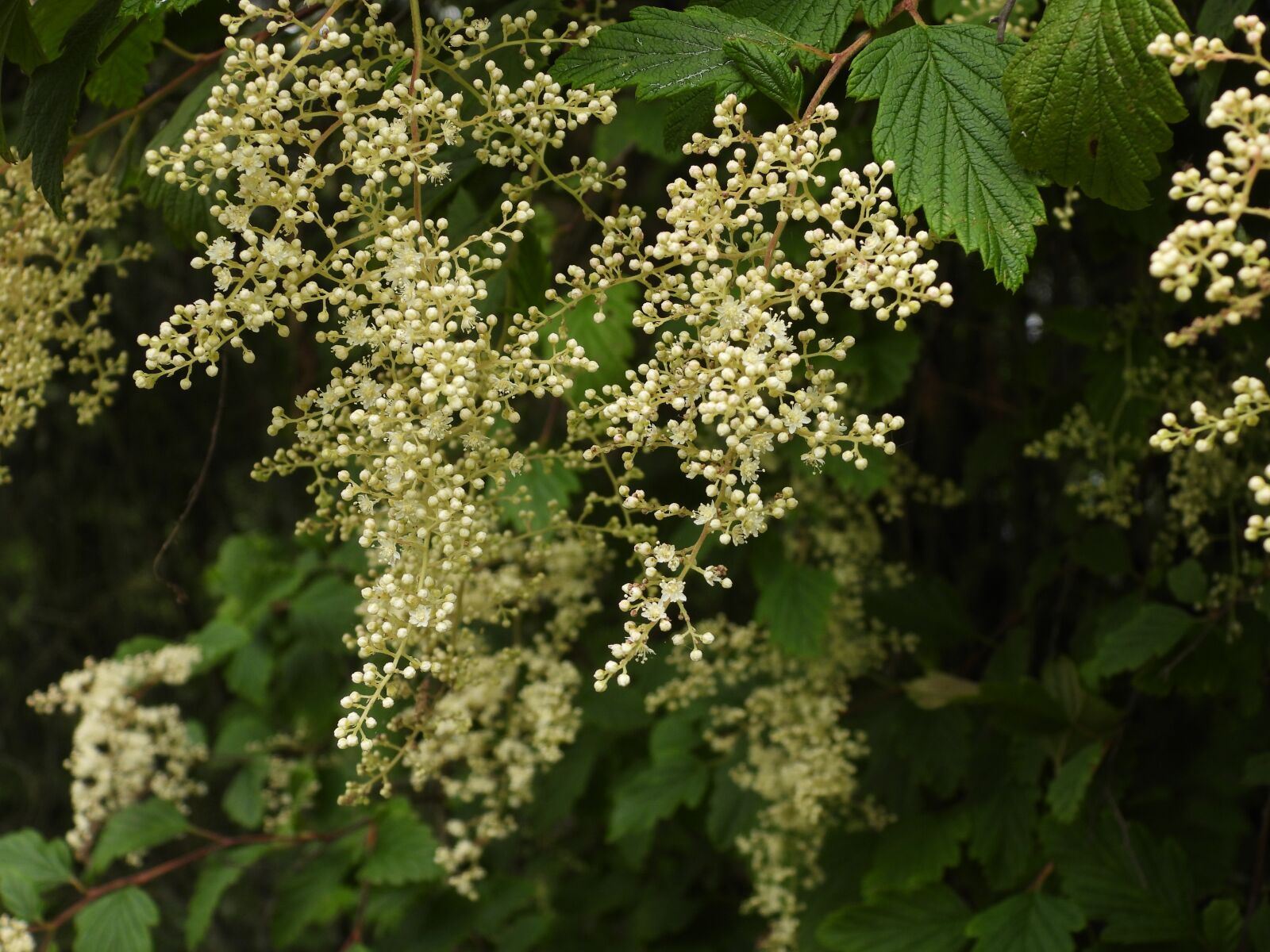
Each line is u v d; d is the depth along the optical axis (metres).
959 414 3.43
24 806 5.50
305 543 2.92
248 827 3.24
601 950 3.51
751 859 3.10
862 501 2.77
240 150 1.12
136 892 2.78
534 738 2.47
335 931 4.82
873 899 2.44
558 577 2.49
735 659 2.97
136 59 1.94
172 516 5.39
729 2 1.39
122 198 2.06
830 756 2.50
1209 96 1.52
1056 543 3.27
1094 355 2.49
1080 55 1.11
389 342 1.17
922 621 2.83
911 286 1.12
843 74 1.71
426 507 1.19
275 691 3.67
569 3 1.84
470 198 2.06
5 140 1.47
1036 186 1.15
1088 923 2.36
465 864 3.22
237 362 4.82
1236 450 2.32
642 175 3.44
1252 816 2.87
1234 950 2.12
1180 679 2.28
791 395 1.14
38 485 5.30
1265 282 0.86
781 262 1.29
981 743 2.62
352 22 1.37
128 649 3.48
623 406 1.14
